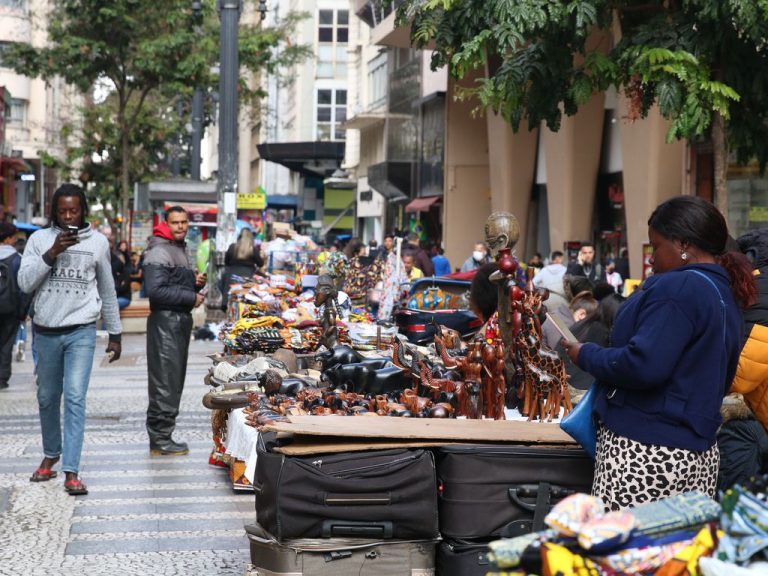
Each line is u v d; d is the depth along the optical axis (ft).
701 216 16.61
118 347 32.32
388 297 48.37
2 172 179.32
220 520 28.09
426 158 149.18
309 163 233.76
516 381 22.48
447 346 26.63
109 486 31.83
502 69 47.91
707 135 56.18
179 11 122.52
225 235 89.71
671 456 16.20
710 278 16.44
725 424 21.45
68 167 171.01
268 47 136.36
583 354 16.75
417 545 19.16
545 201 119.24
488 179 135.03
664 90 44.75
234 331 38.86
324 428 19.45
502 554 13.71
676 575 13.65
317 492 18.89
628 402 16.53
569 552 13.57
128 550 25.26
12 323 53.47
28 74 125.80
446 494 18.94
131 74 127.34
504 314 22.40
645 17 48.11
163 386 36.45
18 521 27.76
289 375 31.63
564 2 46.19
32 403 48.19
